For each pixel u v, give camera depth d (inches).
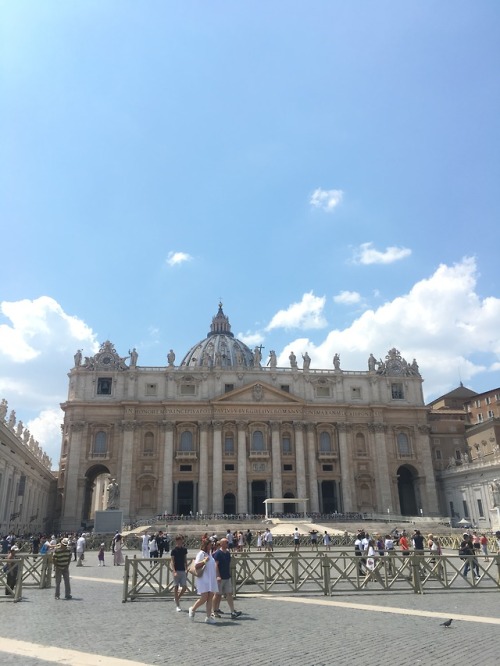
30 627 609.0
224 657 480.1
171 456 3634.4
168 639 551.8
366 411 3932.1
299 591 891.4
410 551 1035.9
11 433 2233.0
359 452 3870.6
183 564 746.2
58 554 852.6
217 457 3641.7
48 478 3759.8
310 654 491.2
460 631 587.8
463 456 3843.5
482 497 3395.7
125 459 3587.6
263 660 470.6
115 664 455.5
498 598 823.7
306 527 2657.5
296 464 3720.5
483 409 4109.3
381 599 822.5
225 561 693.3
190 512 3688.5
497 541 1804.9
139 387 3782.0
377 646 520.7
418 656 483.5
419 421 3988.7
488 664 457.7
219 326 6496.1
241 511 3563.0
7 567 840.9
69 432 3636.8
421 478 3855.8
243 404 3742.6
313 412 3858.3
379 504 3742.6
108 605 778.2
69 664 453.4
